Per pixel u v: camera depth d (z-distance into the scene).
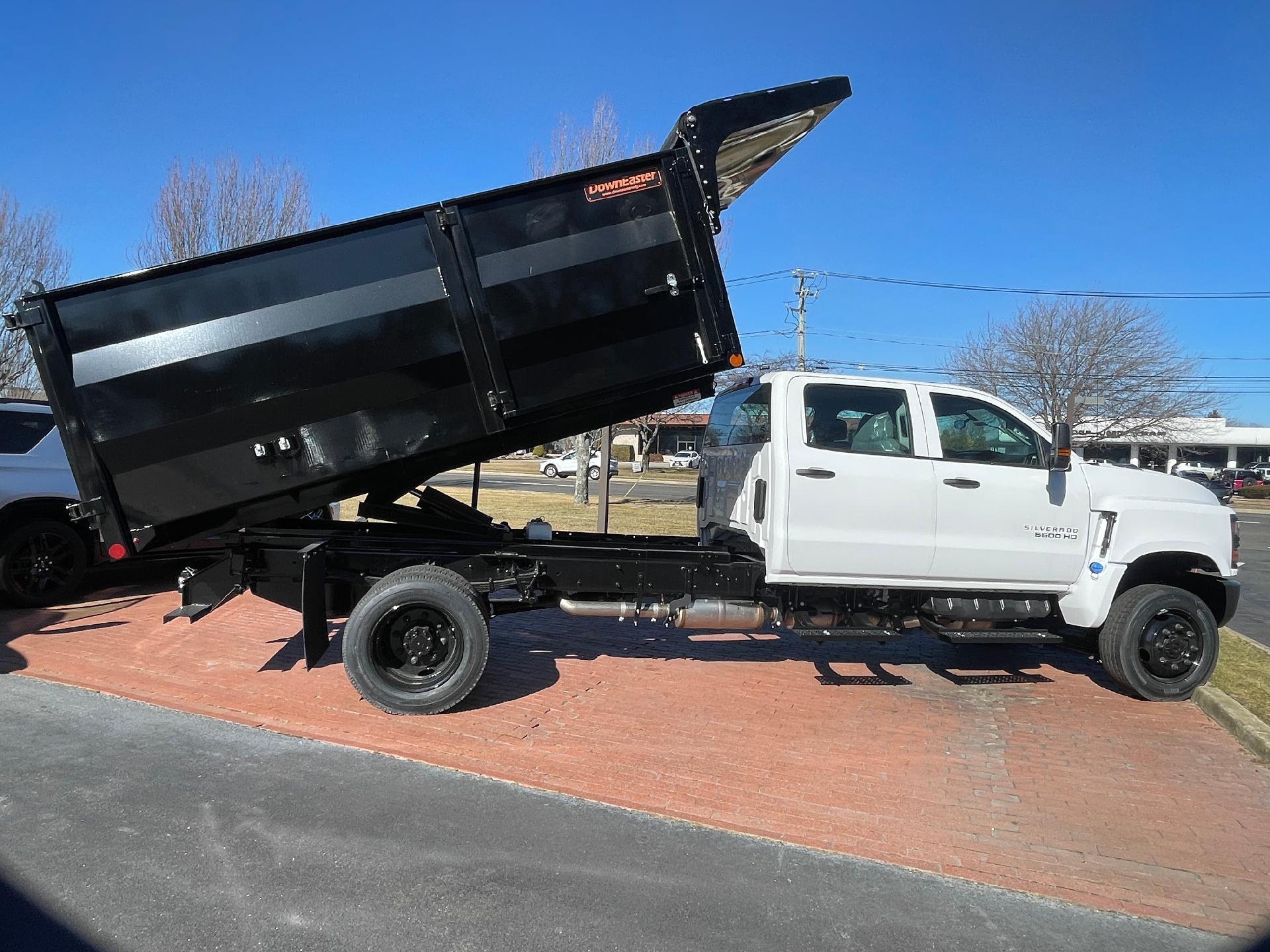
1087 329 34.81
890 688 6.40
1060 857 3.84
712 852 3.80
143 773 4.44
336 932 3.07
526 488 31.88
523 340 5.10
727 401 7.26
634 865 3.65
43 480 7.86
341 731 5.12
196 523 5.09
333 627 7.52
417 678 5.48
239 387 4.89
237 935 3.03
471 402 5.15
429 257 5.04
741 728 5.41
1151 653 6.14
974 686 6.53
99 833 3.76
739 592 6.14
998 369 35.94
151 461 4.87
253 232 17.50
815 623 6.20
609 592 6.07
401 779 4.45
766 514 5.89
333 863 3.56
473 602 5.46
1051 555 6.10
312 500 5.26
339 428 5.04
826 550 5.79
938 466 5.96
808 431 5.84
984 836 4.04
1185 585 6.63
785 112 5.32
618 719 5.50
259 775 4.46
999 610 6.18
